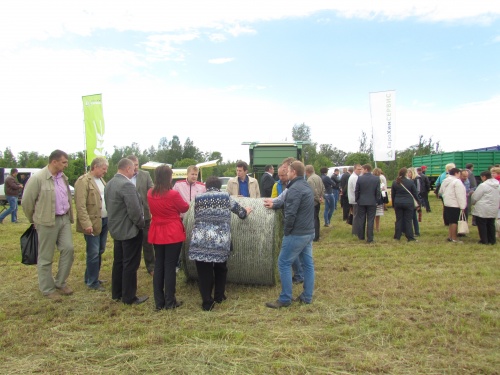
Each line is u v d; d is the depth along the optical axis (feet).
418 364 10.54
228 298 16.37
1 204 62.39
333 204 36.29
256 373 10.18
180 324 13.55
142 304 15.75
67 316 14.60
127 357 11.09
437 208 48.91
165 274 15.15
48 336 12.68
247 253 16.81
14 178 42.63
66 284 17.70
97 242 17.89
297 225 14.87
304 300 15.57
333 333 12.50
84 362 10.93
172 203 14.76
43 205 16.16
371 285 17.71
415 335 12.28
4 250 27.07
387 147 42.88
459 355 11.00
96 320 14.11
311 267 15.55
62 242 17.03
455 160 59.88
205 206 14.94
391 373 10.08
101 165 18.07
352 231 31.55
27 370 10.45
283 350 11.43
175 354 11.27
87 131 39.50
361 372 10.16
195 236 14.79
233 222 16.94
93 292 17.51
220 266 15.74
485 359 10.71
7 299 16.63
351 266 21.36
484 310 14.39
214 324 13.48
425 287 17.24
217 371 10.29
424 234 31.30
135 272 15.88
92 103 39.37
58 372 10.37
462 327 12.67
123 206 15.30
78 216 17.04
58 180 16.88
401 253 24.35
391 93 42.37
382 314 14.17
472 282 17.89
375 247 26.30
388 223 37.40
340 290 17.10
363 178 27.89
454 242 27.53
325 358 10.96
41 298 16.66
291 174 15.19
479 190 26.43
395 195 28.40
